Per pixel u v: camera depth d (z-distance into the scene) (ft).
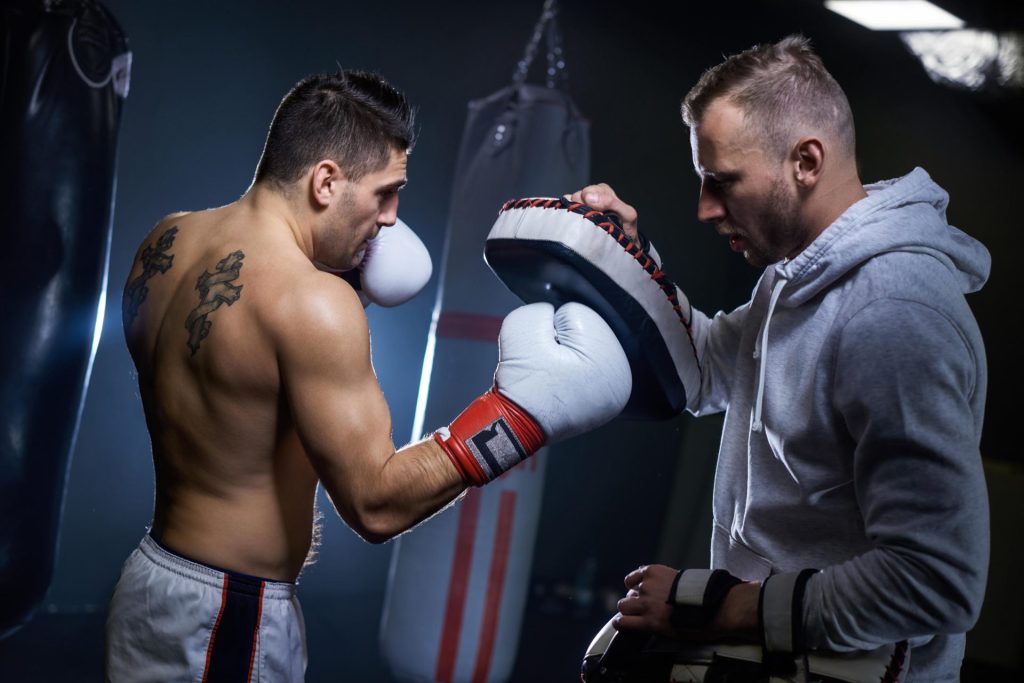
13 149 8.87
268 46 16.38
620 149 20.02
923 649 4.45
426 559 11.82
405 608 11.85
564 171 12.62
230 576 4.49
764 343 4.51
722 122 4.24
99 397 14.98
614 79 19.85
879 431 3.84
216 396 4.36
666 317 4.63
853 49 19.31
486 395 4.47
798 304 4.36
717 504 4.99
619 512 19.20
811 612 4.01
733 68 4.30
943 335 3.84
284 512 4.62
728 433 4.97
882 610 3.79
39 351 8.90
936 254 4.07
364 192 4.67
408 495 4.15
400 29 17.74
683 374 4.81
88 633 13.44
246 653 4.50
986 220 19.40
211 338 4.33
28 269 8.84
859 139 19.63
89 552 14.87
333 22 17.02
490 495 11.86
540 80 19.12
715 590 4.28
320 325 4.11
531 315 4.61
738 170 4.27
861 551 4.26
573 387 4.32
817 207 4.30
